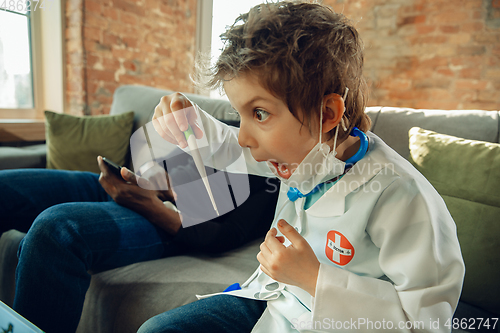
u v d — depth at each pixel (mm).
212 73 453
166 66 2492
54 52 1935
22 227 886
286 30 398
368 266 494
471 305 699
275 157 467
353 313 428
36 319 591
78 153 1378
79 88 1940
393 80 2559
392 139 971
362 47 506
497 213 679
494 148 737
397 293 440
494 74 2230
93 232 688
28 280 598
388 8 2508
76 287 633
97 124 1425
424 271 419
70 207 701
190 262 801
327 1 2736
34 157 1392
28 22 1898
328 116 432
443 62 2377
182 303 642
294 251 455
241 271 769
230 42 431
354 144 525
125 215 770
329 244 506
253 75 395
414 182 457
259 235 955
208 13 2762
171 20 2467
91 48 1943
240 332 533
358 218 476
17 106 1898
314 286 448
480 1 2219
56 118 1426
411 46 2469
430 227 429
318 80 406
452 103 2381
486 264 671
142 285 691
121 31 2105
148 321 518
